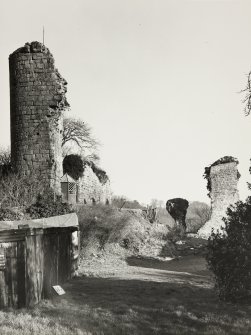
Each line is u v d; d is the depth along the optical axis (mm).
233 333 8062
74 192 42969
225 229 11672
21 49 28031
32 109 27719
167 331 8211
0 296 10023
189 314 9461
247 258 10914
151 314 9523
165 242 29719
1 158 40812
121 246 27406
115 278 16516
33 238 11023
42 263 11641
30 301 10539
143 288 13633
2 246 10141
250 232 11102
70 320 8945
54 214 24719
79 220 24500
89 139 58438
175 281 16359
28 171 27328
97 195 50625
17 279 10219
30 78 27844
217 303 10930
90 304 10703
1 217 22250
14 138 28062
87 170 48031
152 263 24969
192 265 23844
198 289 13828
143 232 30016
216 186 43688
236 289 11008
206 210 64625
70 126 57562
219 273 11391
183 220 45469
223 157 44469
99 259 23766
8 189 25031
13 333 7996
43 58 27875
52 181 27156
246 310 9906
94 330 8227
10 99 28594
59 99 27703
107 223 26031
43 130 27562
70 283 14664
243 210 11508
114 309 9984
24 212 24234
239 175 44594
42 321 8898
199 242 32844
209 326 8445
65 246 15023
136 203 65438
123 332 8133
